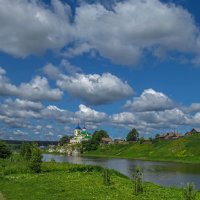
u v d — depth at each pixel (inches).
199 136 7864.2
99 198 1256.2
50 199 1230.9
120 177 2118.6
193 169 4124.0
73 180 1839.3
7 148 3927.2
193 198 1254.9
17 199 1238.3
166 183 2596.0
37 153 2413.9
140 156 7834.6
